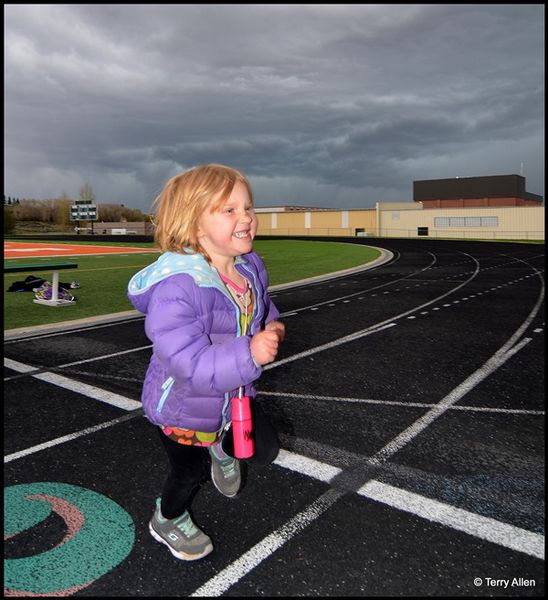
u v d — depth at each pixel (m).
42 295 9.98
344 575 2.18
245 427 1.91
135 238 52.56
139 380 5.02
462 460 3.29
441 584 2.12
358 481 3.00
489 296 11.08
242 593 2.07
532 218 52.19
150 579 2.16
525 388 4.77
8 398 4.47
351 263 20.23
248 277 2.07
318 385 4.86
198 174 1.83
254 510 2.69
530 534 2.48
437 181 74.12
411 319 8.34
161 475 3.08
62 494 2.86
